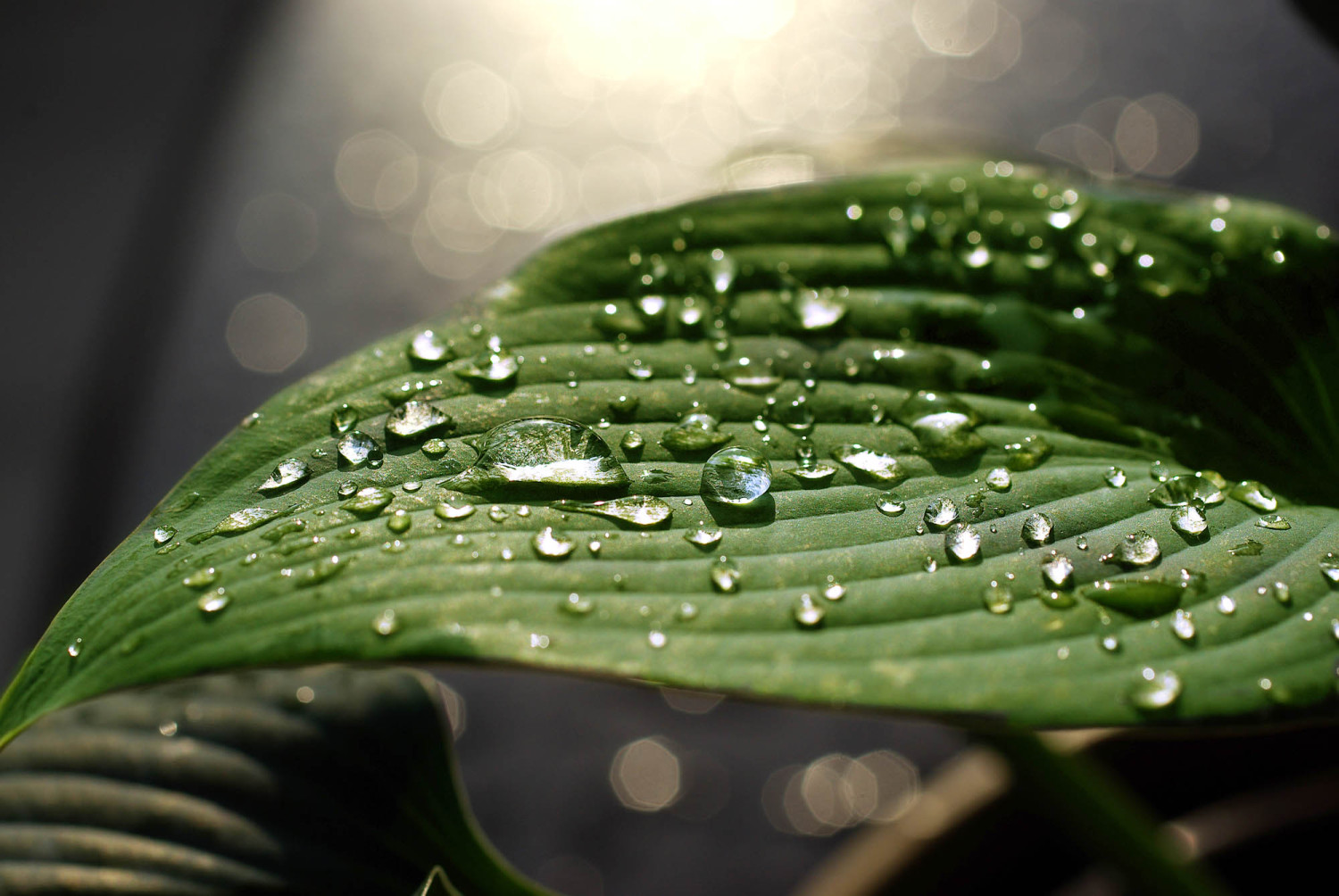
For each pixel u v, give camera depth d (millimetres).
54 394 524
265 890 251
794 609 227
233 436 233
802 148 344
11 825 253
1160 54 640
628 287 247
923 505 235
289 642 222
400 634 223
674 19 714
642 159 624
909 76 654
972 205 256
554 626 224
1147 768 302
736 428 240
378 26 708
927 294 250
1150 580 231
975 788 291
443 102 660
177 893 250
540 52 695
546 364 241
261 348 537
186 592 225
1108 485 239
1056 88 626
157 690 262
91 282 562
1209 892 271
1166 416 247
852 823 413
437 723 260
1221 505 238
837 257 251
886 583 229
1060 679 225
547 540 229
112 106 644
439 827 256
